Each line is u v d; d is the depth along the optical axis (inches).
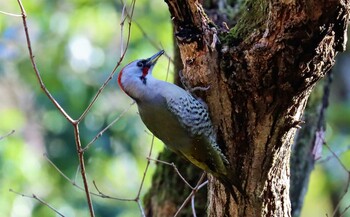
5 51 788.6
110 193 765.9
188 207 482.9
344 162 795.4
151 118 370.3
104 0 780.0
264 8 319.9
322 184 832.9
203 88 343.6
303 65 312.8
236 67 324.8
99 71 733.9
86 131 706.2
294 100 325.1
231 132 343.3
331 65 319.9
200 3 338.3
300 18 301.9
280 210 354.6
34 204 718.5
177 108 358.6
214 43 329.4
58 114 717.9
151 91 368.8
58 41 750.5
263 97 326.6
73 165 726.5
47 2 767.1
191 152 360.8
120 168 742.5
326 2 295.6
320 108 494.0
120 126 720.3
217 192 360.5
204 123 349.4
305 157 487.8
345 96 860.0
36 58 746.2
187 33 335.9
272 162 341.4
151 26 775.7
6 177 685.3
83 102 713.0
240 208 352.8
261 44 314.5
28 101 935.0
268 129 334.0
